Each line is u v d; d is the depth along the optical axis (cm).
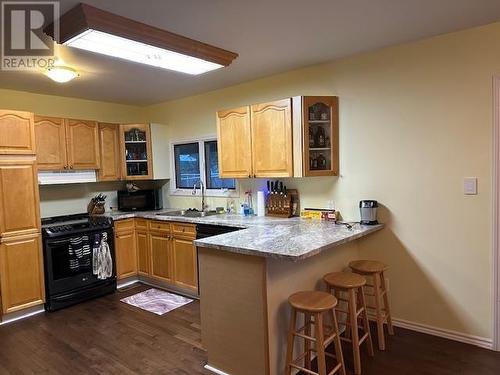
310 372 209
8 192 337
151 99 480
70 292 376
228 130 377
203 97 450
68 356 270
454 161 272
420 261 292
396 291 305
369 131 313
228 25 240
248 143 360
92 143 440
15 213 342
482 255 264
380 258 312
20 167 346
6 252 336
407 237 297
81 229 385
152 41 241
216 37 262
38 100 423
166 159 500
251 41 272
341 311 264
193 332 305
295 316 217
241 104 407
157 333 305
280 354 229
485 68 256
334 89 332
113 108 500
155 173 485
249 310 225
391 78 298
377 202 311
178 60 282
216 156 446
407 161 294
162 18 225
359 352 249
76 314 353
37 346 287
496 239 257
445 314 282
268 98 380
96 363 258
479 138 261
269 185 388
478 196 263
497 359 248
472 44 260
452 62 269
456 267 275
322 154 337
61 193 445
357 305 279
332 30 255
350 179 328
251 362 227
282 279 230
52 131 400
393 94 298
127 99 476
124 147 472
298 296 218
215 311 245
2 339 301
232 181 430
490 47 254
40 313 358
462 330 275
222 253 239
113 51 254
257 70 354
